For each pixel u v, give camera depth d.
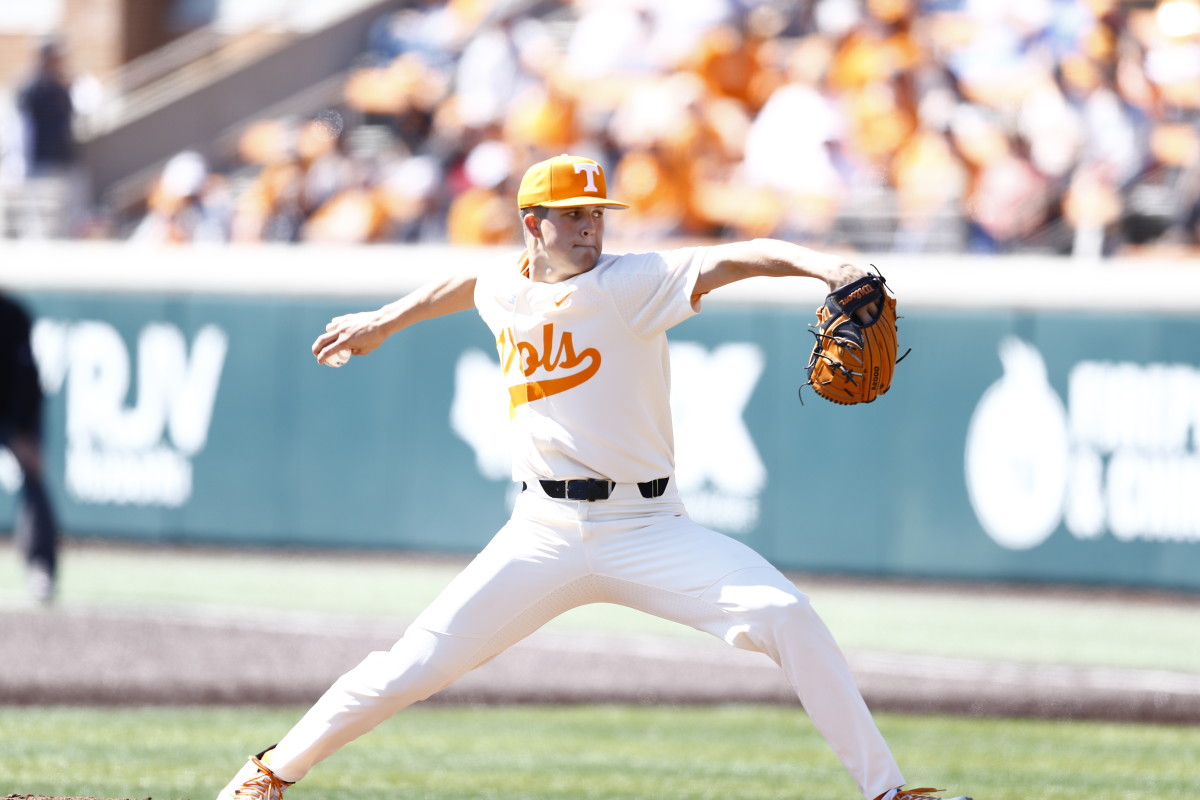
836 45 44.81
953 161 40.62
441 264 38.59
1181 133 42.19
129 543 41.72
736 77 44.69
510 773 19.38
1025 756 20.84
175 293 41.09
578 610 33.44
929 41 44.78
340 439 39.81
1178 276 33.12
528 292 12.34
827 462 35.81
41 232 46.34
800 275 11.71
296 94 52.16
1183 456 33.16
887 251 39.09
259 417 40.44
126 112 51.47
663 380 12.51
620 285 12.03
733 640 12.12
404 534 39.31
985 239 39.00
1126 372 33.62
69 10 57.28
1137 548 33.69
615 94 45.56
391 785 18.38
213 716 23.05
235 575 36.78
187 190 47.53
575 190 11.95
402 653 12.65
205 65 55.00
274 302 40.16
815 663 11.95
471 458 38.59
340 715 12.75
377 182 46.44
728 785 18.70
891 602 33.47
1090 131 42.47
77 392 42.12
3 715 22.83
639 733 22.39
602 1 48.50
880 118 41.94
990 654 28.02
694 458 37.06
